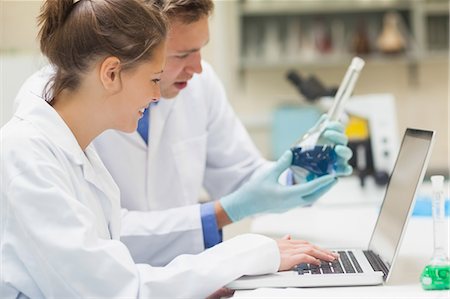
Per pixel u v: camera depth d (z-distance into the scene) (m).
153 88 1.26
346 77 1.69
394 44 4.32
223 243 1.31
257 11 4.39
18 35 2.99
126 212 1.70
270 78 4.56
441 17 4.41
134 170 1.80
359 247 1.64
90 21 1.19
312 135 1.69
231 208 1.66
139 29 1.20
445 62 4.49
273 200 1.63
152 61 1.23
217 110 2.05
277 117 3.77
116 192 1.39
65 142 1.23
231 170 2.07
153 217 1.67
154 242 1.65
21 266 1.16
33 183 1.13
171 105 1.87
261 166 2.06
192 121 1.93
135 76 1.21
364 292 1.20
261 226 2.00
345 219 2.08
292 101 4.54
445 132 4.53
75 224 1.12
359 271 1.28
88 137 1.29
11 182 1.13
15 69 2.40
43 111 1.23
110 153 1.77
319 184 1.62
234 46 4.50
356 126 2.66
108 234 1.36
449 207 1.96
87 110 1.25
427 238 1.74
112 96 1.23
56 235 1.11
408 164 1.42
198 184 1.92
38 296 1.17
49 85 1.28
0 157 1.16
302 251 1.35
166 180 1.86
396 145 2.66
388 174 2.62
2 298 1.18
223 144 2.07
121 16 1.19
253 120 4.38
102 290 1.13
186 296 1.18
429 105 4.53
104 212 1.37
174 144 1.87
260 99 4.57
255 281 1.25
